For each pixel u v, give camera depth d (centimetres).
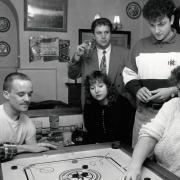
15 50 468
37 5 432
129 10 473
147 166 109
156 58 163
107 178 100
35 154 124
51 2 437
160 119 121
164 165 118
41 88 450
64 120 201
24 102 142
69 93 435
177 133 113
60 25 446
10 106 145
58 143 166
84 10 454
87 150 129
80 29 452
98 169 108
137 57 171
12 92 140
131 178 98
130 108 188
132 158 112
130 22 476
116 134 178
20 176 102
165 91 154
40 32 439
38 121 190
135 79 174
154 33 153
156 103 161
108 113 179
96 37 203
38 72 446
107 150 129
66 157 121
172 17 153
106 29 198
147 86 167
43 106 326
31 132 158
